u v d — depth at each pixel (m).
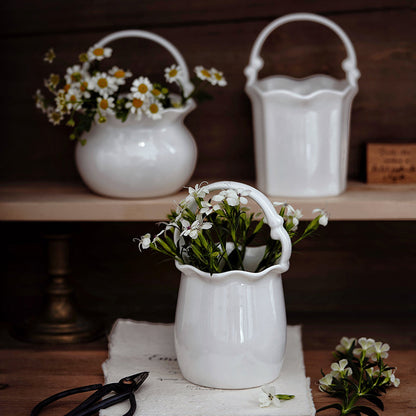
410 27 1.55
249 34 1.56
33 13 1.56
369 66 1.56
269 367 1.32
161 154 1.42
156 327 1.51
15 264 1.62
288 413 1.27
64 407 1.30
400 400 1.31
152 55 1.56
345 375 1.33
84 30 1.56
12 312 1.62
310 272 1.60
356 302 1.61
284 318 1.34
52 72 1.58
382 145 1.53
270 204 1.31
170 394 1.31
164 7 1.55
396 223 1.59
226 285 1.30
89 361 1.42
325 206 1.42
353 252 1.59
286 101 1.43
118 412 1.27
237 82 1.57
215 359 1.31
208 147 1.58
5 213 1.43
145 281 1.61
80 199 1.45
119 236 1.60
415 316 1.59
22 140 1.59
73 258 1.61
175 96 1.49
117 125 1.42
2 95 1.58
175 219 1.31
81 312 1.52
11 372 1.38
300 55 1.56
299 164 1.44
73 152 1.59
